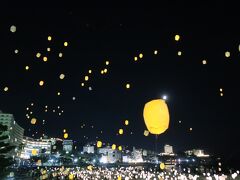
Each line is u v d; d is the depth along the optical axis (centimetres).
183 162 9175
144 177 3462
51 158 10444
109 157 10369
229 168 6172
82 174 4938
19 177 5100
